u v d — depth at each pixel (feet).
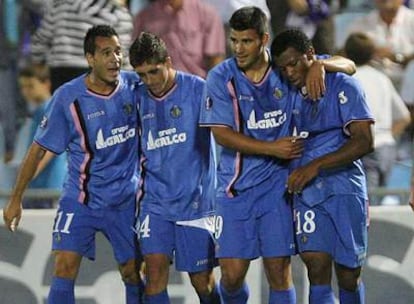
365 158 93.50
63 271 77.97
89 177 77.61
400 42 97.81
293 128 74.90
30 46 94.94
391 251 89.97
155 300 77.46
